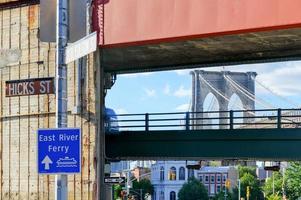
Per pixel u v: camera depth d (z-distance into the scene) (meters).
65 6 14.04
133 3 30.03
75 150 13.05
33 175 32.34
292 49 33.97
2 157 33.69
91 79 30.83
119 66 37.50
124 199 81.94
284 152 32.81
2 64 33.75
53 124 31.77
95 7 30.77
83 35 14.22
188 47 32.38
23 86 32.72
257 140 33.50
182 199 179.62
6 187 33.41
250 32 27.81
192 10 28.70
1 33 33.91
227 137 34.28
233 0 27.73
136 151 36.84
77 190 30.89
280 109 33.47
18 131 33.19
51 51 32.03
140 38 29.75
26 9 33.09
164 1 29.33
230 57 36.28
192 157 35.78
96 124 30.70
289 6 26.52
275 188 158.25
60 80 13.96
